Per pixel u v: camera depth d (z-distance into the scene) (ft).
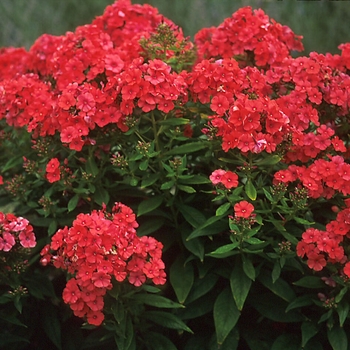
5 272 4.17
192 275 4.25
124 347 3.99
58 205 4.61
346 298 4.06
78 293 3.81
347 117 4.32
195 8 8.90
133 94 4.03
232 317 4.12
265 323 4.40
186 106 4.36
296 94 4.23
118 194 4.43
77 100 4.13
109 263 3.73
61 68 4.50
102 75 4.44
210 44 4.73
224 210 3.94
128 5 4.87
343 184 3.99
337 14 8.33
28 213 4.72
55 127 4.22
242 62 4.73
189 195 4.38
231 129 3.96
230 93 4.12
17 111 4.43
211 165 4.37
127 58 4.46
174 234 4.39
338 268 4.07
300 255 4.00
